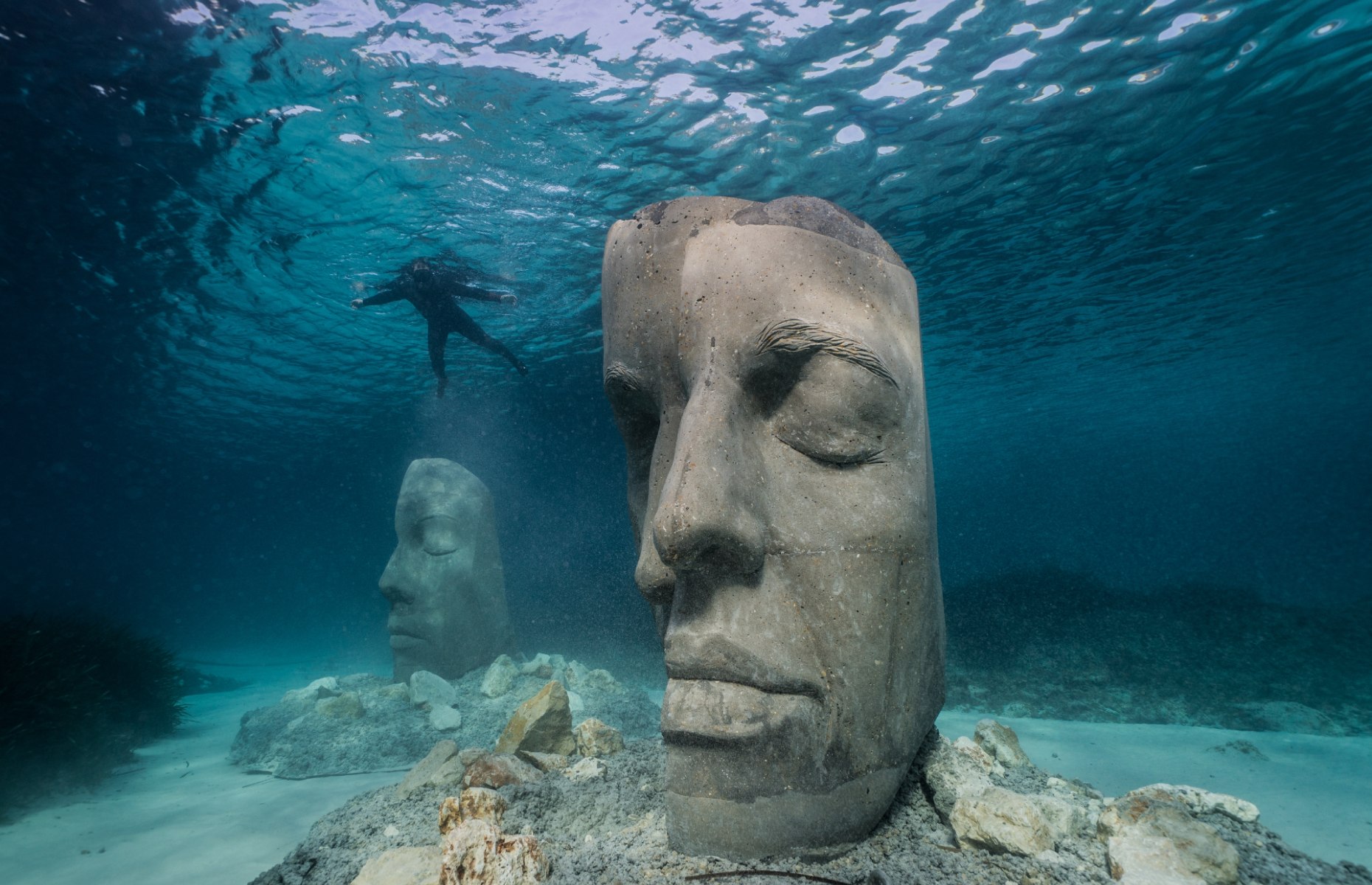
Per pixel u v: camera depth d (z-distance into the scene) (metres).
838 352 2.43
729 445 2.39
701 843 2.20
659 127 9.80
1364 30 8.57
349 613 39.56
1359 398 37.72
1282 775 5.07
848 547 2.41
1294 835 3.88
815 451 2.48
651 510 2.70
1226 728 7.93
